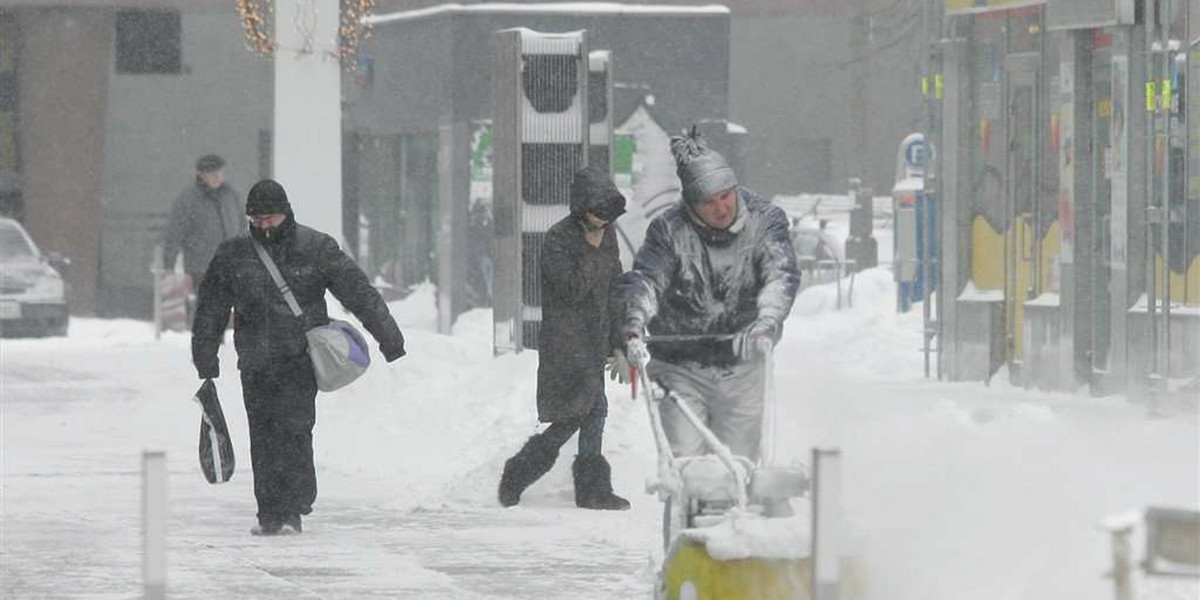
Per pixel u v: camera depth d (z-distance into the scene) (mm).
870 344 71750
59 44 114812
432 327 97125
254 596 27641
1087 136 58312
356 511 36375
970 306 63219
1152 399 52125
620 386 43219
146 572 18000
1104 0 55594
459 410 46750
